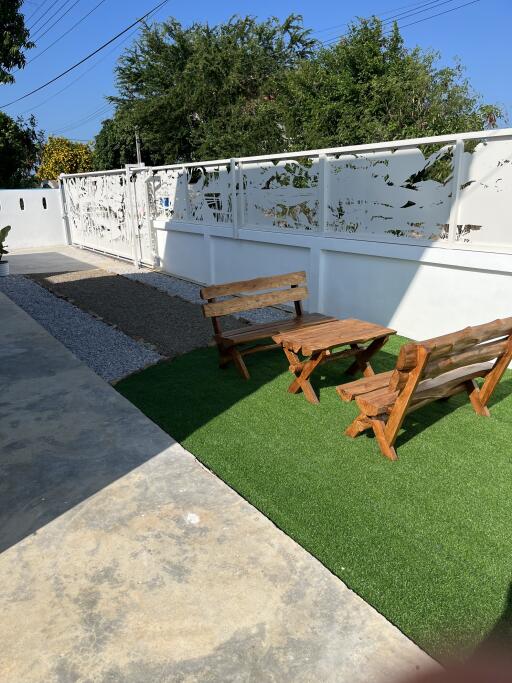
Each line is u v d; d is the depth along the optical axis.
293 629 1.98
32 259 13.57
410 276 5.59
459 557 2.42
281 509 2.79
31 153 25.83
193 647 1.91
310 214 6.75
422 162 5.30
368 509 2.79
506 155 4.58
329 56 19.59
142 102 29.95
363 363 4.62
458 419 3.86
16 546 2.46
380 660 1.86
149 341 5.98
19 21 11.19
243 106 28.62
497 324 3.32
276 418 3.92
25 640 1.95
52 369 4.77
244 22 29.22
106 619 2.04
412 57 17.64
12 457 3.24
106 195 12.90
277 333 4.77
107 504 2.77
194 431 3.72
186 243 9.56
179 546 2.45
